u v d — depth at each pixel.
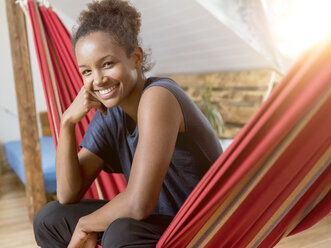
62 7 3.79
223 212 0.84
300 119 0.72
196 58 3.89
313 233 1.97
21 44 2.49
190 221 0.80
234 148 0.73
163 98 0.85
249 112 3.65
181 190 1.00
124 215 0.85
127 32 0.89
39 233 1.07
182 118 0.89
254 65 3.51
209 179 0.76
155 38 3.77
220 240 0.91
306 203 0.96
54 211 1.05
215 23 3.06
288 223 0.98
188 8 3.00
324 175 0.91
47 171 2.62
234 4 2.84
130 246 0.83
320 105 0.70
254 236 0.95
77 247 0.93
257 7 2.78
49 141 3.75
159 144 0.83
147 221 0.88
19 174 2.94
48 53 1.60
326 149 0.83
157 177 0.83
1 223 2.57
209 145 0.96
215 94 4.02
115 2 0.91
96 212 0.91
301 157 0.80
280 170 0.82
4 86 3.97
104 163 1.13
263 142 0.73
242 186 0.81
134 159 0.85
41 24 1.65
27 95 2.50
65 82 1.62
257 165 0.78
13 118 4.04
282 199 0.89
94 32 0.87
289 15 2.88
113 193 1.33
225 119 3.95
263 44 3.01
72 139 1.08
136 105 0.96
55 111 1.50
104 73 0.88
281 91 0.68
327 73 0.65
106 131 1.07
